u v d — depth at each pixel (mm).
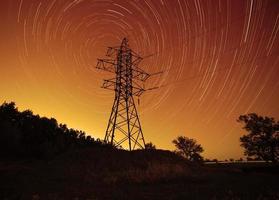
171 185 19875
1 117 45219
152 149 35438
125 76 36531
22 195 14070
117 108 35469
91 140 55312
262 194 14125
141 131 35594
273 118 44750
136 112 35719
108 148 33125
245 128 45875
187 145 66000
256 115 45250
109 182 20750
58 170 25391
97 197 14375
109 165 27875
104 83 36219
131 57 37094
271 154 44125
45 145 41250
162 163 30203
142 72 35812
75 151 32062
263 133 44469
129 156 31125
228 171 33406
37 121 49625
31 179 20641
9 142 39969
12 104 49312
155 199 14062
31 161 35219
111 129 35156
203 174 27672
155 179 22750
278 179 23703
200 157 65438
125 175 23734
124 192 16359
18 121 47594
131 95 35969
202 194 14836
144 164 29047
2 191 15086
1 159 34344
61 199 13453
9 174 22297
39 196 13938
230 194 14211
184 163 33375
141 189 17766
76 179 22078
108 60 36719
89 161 28484
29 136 45312
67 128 53875
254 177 25844
